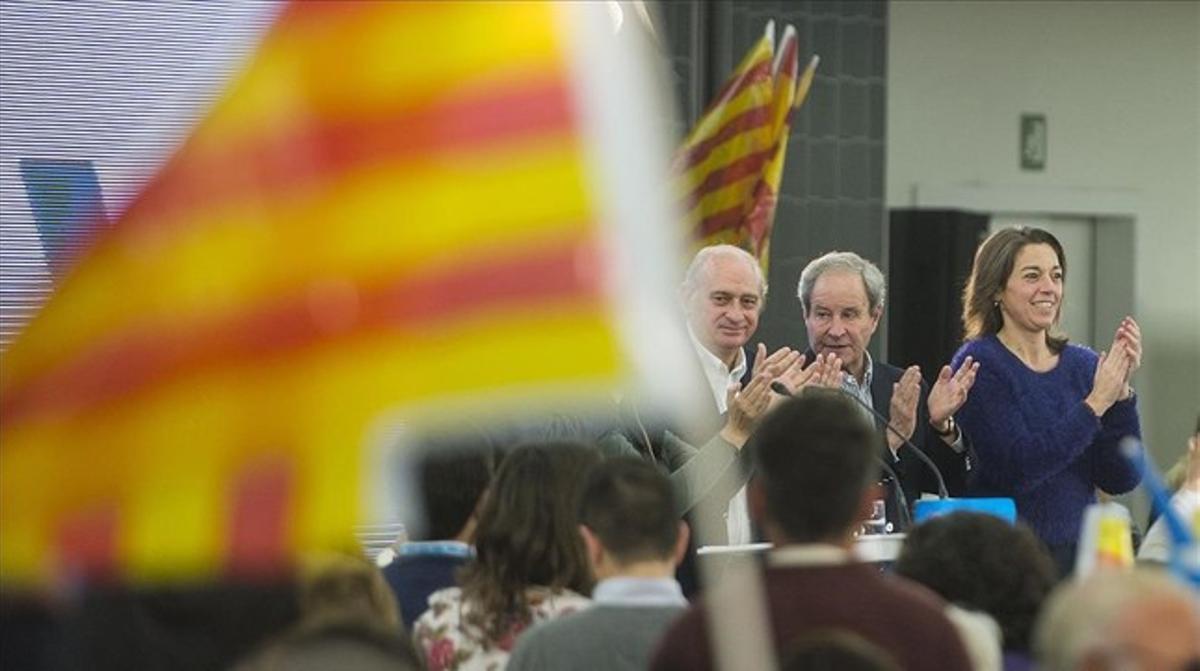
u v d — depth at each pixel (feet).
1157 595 16.48
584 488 21.53
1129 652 16.38
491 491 23.76
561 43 14.19
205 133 14.38
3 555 14.37
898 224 60.44
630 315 13.96
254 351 14.17
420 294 14.06
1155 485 22.48
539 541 23.53
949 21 62.08
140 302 14.30
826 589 19.30
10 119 40.42
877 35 58.08
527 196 14.08
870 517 28.14
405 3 14.23
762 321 56.59
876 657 16.47
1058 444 32.65
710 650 18.90
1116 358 32.76
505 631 23.52
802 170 57.31
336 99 14.28
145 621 18.61
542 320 14.01
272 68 14.34
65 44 40.68
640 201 14.11
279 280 14.17
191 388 14.19
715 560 24.76
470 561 24.07
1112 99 63.67
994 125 62.54
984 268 33.37
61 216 23.26
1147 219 63.98
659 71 17.21
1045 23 63.05
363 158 14.21
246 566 16.96
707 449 28.96
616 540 21.29
